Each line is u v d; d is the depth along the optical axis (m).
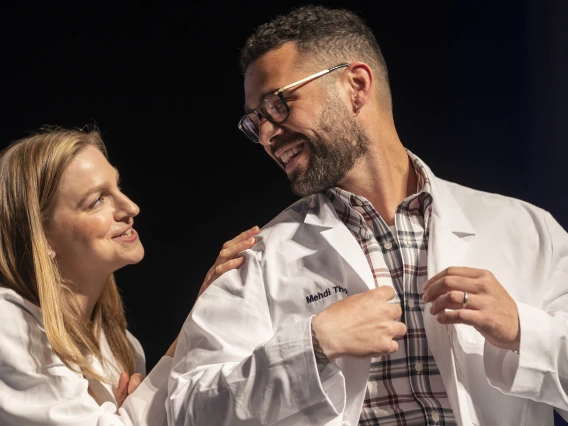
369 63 1.98
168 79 3.12
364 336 1.62
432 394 1.77
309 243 1.96
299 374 1.61
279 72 1.90
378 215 1.91
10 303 2.00
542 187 2.78
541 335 1.63
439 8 2.88
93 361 2.08
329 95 1.90
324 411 1.62
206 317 1.86
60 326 1.98
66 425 1.84
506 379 1.67
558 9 2.77
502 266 1.86
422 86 2.89
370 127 1.93
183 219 3.12
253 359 1.66
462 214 1.94
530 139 2.80
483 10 2.84
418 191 1.96
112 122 3.12
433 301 1.65
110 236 2.09
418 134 2.89
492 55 2.83
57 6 3.11
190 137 3.12
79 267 2.12
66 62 3.11
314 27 1.95
